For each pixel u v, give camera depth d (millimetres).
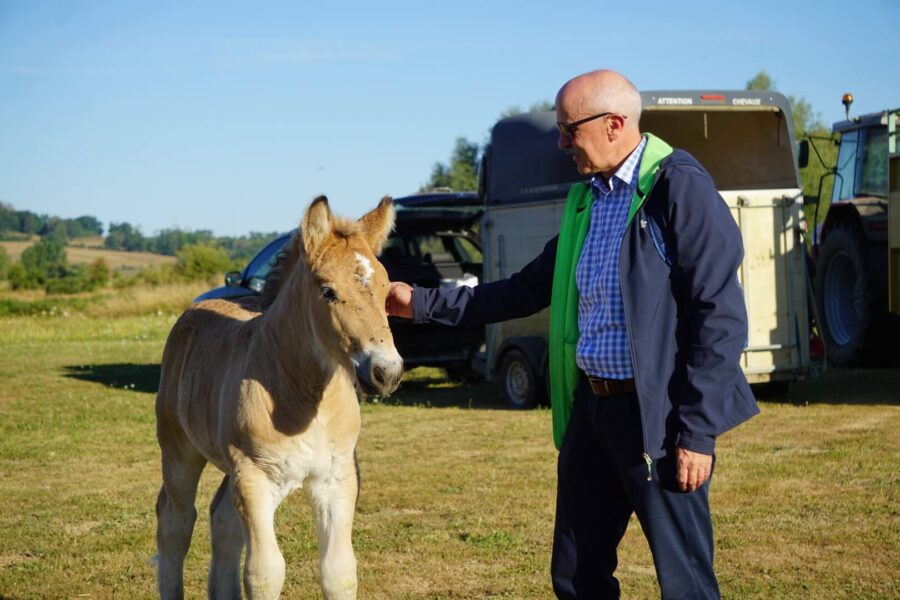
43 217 161500
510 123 11242
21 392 13156
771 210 10398
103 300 33469
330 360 4152
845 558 5422
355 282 3992
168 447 5191
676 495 3539
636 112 3711
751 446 8320
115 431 10289
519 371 11336
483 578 5336
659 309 3533
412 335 12641
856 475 7180
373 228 4336
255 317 4840
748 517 6230
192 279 50875
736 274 3494
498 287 4363
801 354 10477
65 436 10016
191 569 5789
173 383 5199
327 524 4406
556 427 3988
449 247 13438
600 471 3832
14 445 9531
